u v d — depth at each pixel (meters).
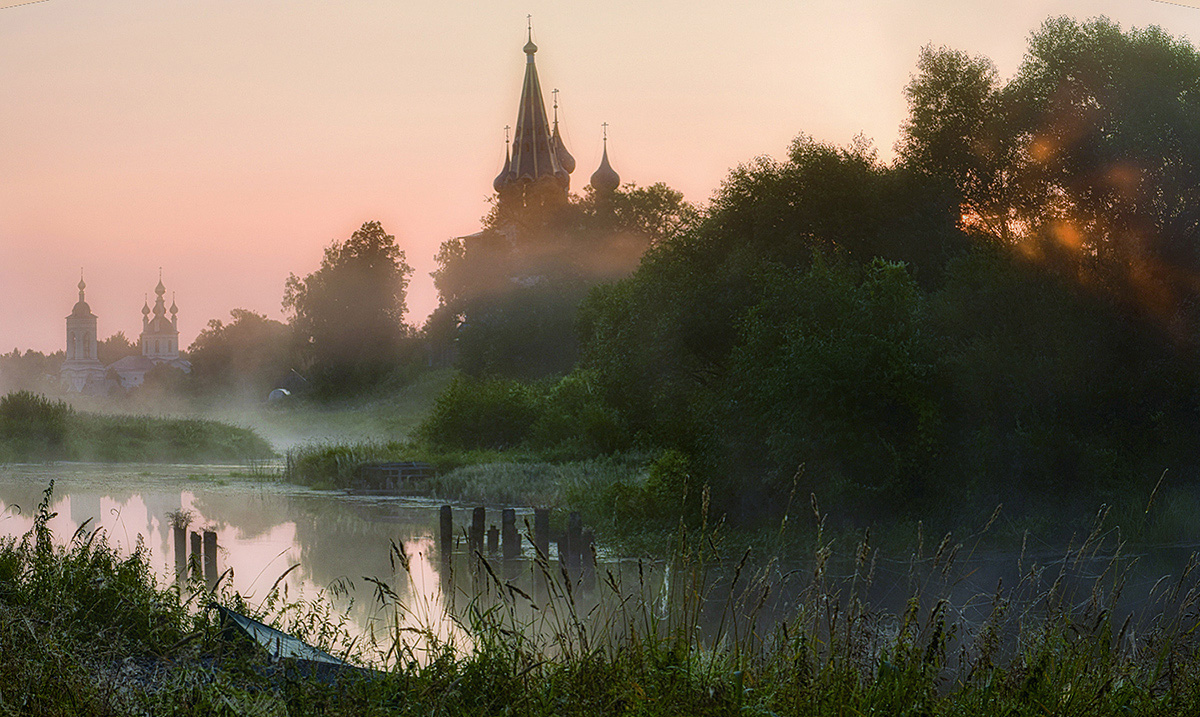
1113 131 29.75
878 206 29.72
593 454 43.88
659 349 27.67
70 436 55.22
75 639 7.24
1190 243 28.50
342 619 9.26
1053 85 31.31
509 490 33.34
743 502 24.44
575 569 18.34
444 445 51.00
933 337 25.48
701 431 25.41
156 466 51.34
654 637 6.69
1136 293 27.91
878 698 6.09
